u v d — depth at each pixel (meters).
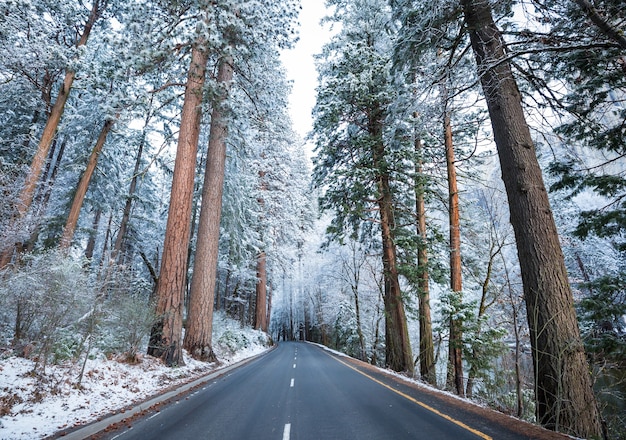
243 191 23.20
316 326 51.31
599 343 6.63
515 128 6.64
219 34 12.61
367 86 14.55
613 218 7.62
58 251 8.91
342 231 16.88
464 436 4.47
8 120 17.98
